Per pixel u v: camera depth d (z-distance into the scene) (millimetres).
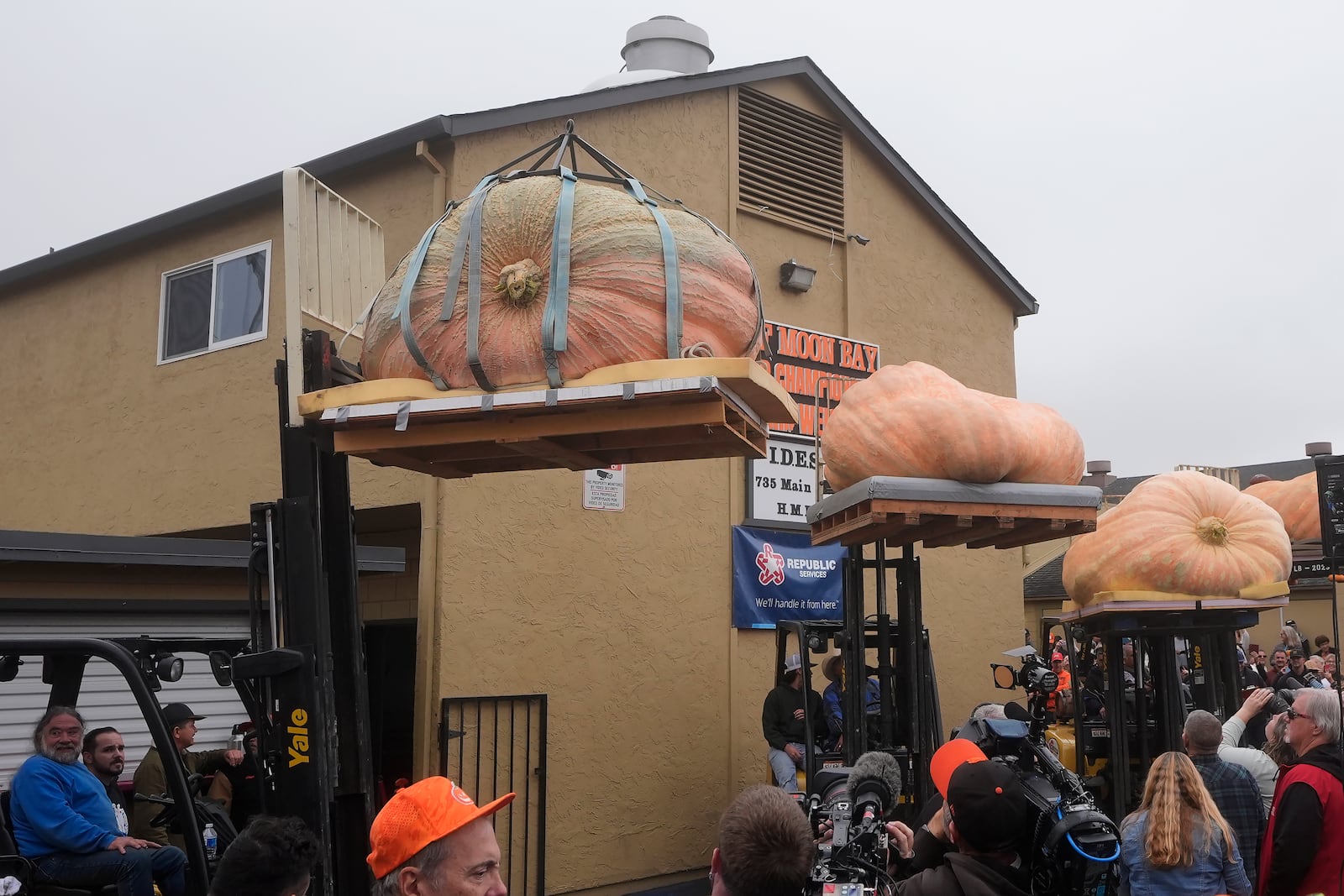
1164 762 5145
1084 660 10297
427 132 9438
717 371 4359
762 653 11219
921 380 7777
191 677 8266
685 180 11172
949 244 14000
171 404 11484
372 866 2908
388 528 10875
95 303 12461
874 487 7336
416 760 8914
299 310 5098
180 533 11320
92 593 7660
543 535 9672
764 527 11289
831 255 12508
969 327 14078
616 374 4418
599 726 9797
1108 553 9016
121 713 7773
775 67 11992
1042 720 5699
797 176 12281
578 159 10320
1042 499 7605
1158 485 9141
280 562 5148
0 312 13539
